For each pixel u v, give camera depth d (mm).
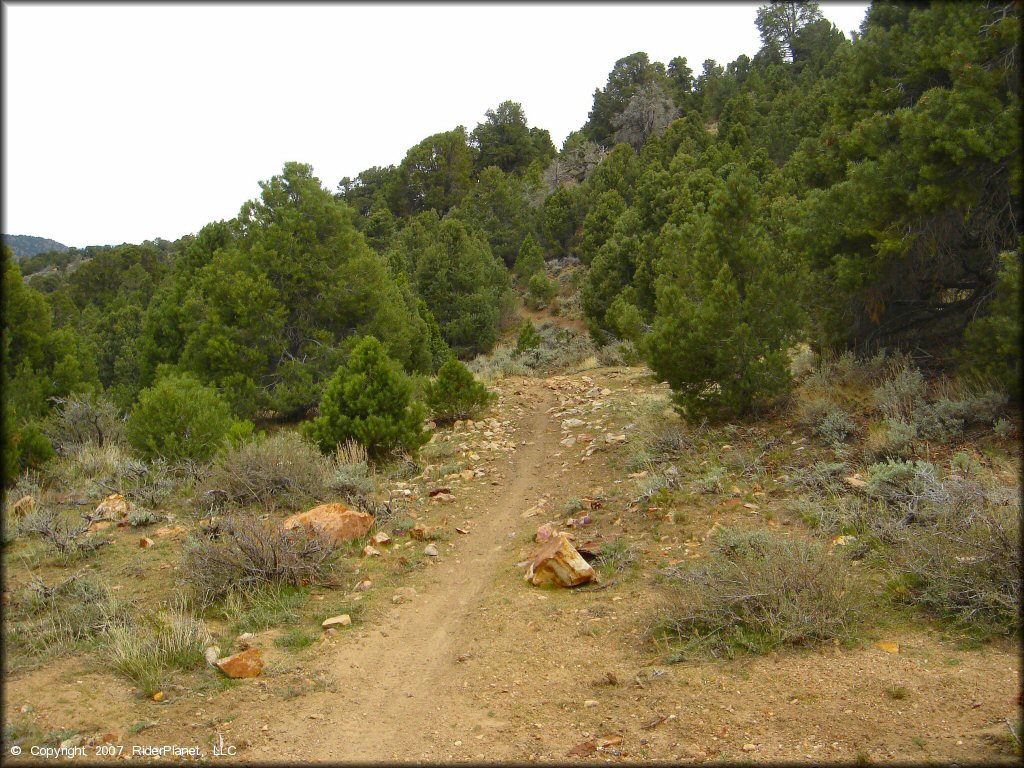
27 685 4793
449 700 4602
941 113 8438
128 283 51188
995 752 3334
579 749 3818
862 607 5082
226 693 4711
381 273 20344
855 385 10023
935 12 9477
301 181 19578
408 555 7746
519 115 83938
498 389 19062
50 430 12984
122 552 7695
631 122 73688
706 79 82500
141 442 11453
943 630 4762
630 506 8289
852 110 10891
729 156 35375
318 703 4605
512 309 43094
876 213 9039
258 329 18219
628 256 29000
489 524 8836
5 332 13492
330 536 7617
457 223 38656
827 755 3531
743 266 10695
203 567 6559
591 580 6461
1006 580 4812
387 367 12219
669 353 10531
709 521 7309
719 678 4465
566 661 4992
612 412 13984
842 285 9555
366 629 5871
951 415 8047
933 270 10172
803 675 4379
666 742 3822
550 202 55250
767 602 5105
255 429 17641
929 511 6133
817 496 7246
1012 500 5754
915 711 3840
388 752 3951
